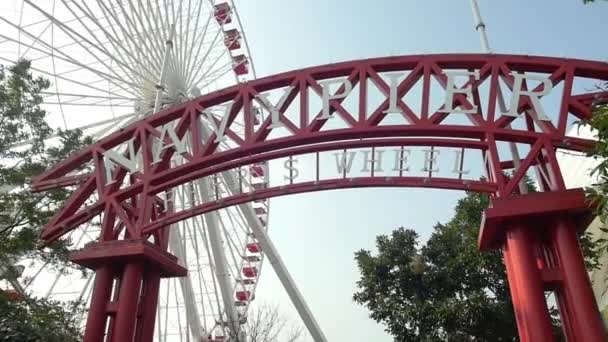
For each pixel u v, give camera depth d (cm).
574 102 1502
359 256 3073
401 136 1614
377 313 2769
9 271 2348
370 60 1689
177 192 3284
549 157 1455
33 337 1956
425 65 1636
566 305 1329
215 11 4059
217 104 1864
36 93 2569
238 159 1752
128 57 3206
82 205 2002
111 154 1891
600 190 1105
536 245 1481
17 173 2350
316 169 1681
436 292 2806
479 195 2928
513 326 2520
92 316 1634
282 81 1767
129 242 1689
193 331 3569
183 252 3488
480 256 2686
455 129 1555
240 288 4306
